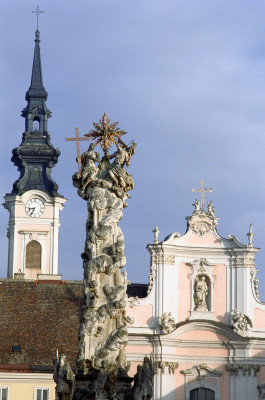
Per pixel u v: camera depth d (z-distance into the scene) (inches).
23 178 6747.1
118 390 1987.0
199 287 4645.7
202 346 4606.3
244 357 4589.1
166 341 4559.5
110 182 2103.8
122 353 2015.3
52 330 4498.0
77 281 4822.8
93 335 2015.3
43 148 6771.7
